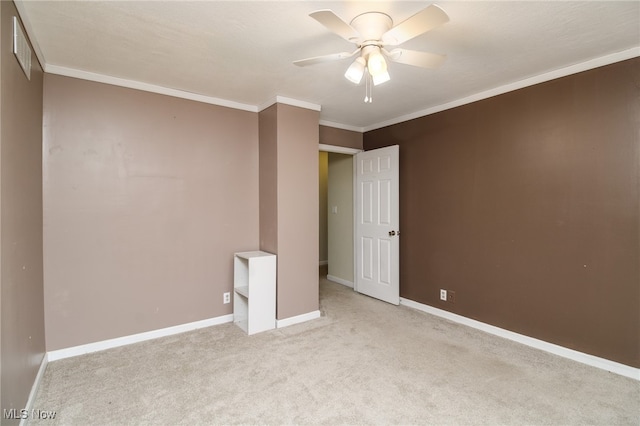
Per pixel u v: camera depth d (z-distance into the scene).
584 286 2.57
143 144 2.96
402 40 1.75
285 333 3.14
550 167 2.75
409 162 3.97
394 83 2.98
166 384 2.24
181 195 3.17
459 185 3.44
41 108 2.46
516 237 2.97
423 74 2.78
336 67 2.63
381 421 1.87
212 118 3.35
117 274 2.84
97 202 2.75
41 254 2.44
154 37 2.15
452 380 2.30
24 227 1.95
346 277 5.04
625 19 1.96
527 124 2.88
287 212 3.37
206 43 2.23
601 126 2.47
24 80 1.96
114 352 2.72
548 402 2.04
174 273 3.13
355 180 4.60
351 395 2.12
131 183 2.90
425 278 3.79
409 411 1.95
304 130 3.49
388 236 4.09
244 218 3.55
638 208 2.31
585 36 2.17
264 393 2.14
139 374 2.37
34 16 1.90
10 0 1.65
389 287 4.09
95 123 2.74
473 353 2.72
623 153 2.38
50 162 2.54
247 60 2.49
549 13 1.90
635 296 2.33
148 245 2.99
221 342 2.93
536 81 2.81
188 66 2.60
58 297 2.58
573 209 2.62
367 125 4.52
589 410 1.96
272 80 2.89
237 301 3.43
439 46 2.30
